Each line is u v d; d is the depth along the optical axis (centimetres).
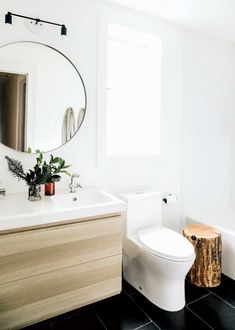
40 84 193
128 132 262
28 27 186
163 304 182
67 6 199
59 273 155
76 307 164
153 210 224
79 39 205
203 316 176
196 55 268
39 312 152
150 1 208
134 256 204
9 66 183
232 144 302
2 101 181
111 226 170
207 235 212
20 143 189
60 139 203
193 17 234
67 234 155
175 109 258
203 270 207
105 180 225
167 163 258
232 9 218
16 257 142
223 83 291
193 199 279
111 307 185
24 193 189
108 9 215
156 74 253
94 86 214
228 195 307
